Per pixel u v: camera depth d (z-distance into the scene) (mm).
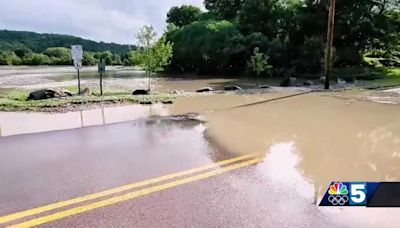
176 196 3947
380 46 32594
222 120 9062
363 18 31391
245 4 40125
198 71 41000
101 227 3217
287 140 6918
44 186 4191
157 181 4418
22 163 5078
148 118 9172
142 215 3463
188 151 5898
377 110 10961
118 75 37031
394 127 8367
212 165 5137
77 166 4969
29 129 7488
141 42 20109
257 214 3527
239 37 35656
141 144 6316
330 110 10961
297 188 4270
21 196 3893
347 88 18328
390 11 33250
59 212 3514
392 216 3531
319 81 23672
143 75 37062
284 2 38969
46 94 13688
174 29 47875
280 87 19250
